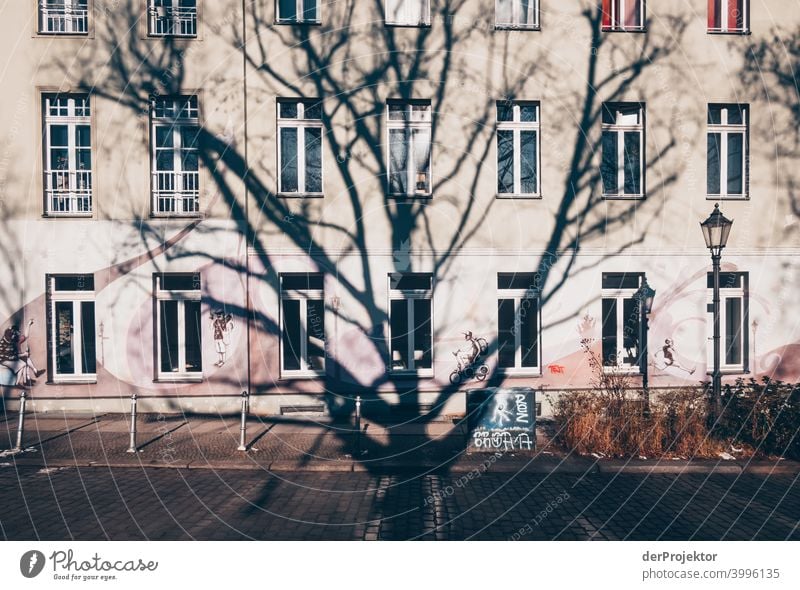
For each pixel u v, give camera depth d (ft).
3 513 18.78
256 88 34.65
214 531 17.37
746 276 36.78
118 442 27.96
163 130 35.32
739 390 27.99
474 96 35.19
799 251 36.76
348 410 34.45
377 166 34.91
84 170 34.58
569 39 35.58
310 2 35.73
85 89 34.42
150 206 34.58
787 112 36.73
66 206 35.06
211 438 28.96
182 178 35.27
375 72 34.88
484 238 35.32
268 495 20.90
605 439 26.21
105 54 34.37
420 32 34.99
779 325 36.58
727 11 37.27
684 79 36.06
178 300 35.42
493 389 27.30
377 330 34.83
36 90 34.35
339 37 34.81
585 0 35.58
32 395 34.27
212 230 34.45
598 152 35.65
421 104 35.86
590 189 35.68
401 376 34.78
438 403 34.76
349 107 34.83
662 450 25.98
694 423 26.58
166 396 34.37
